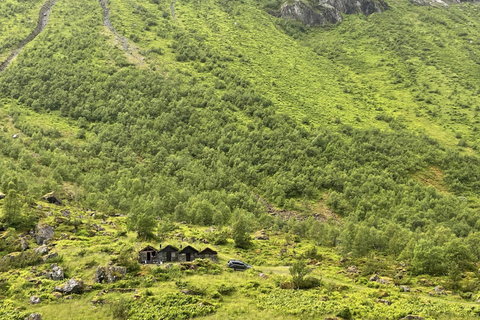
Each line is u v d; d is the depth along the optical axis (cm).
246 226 11188
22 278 6278
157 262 7669
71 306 5650
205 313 5653
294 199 15025
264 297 6294
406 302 6238
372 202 14775
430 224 12938
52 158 15575
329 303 6041
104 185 14288
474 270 8475
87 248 7675
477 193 16325
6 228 8144
